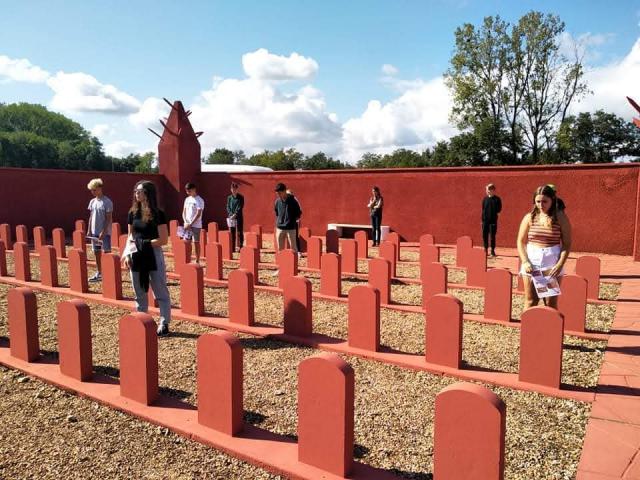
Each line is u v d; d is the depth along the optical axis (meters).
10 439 4.02
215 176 21.88
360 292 6.00
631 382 4.99
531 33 39.19
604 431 4.01
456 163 41.72
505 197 15.77
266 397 4.78
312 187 19.67
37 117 102.25
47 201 19.14
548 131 40.66
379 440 3.99
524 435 4.02
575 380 5.09
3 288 9.69
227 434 3.94
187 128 21.98
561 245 5.93
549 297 6.04
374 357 5.79
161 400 4.58
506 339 6.47
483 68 40.75
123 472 3.55
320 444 3.42
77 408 4.55
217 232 14.89
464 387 2.91
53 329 6.98
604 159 46.50
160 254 6.55
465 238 11.79
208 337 3.96
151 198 6.35
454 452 2.91
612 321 7.19
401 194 17.73
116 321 7.33
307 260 11.94
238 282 6.98
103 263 8.53
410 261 13.16
